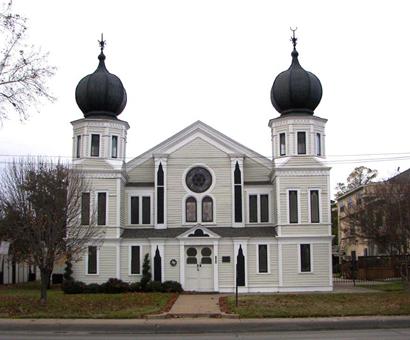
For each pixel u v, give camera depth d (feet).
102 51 145.18
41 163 131.54
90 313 80.12
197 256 137.39
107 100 141.18
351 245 245.65
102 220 136.98
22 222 98.89
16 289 147.95
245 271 135.23
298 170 136.87
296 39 144.25
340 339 56.54
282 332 64.59
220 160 144.97
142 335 62.69
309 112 140.87
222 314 76.95
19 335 62.75
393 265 164.55
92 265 135.85
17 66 69.56
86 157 138.41
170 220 142.92
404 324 69.67
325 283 133.90
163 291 131.64
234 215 142.20
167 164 144.87
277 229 136.46
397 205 142.82
